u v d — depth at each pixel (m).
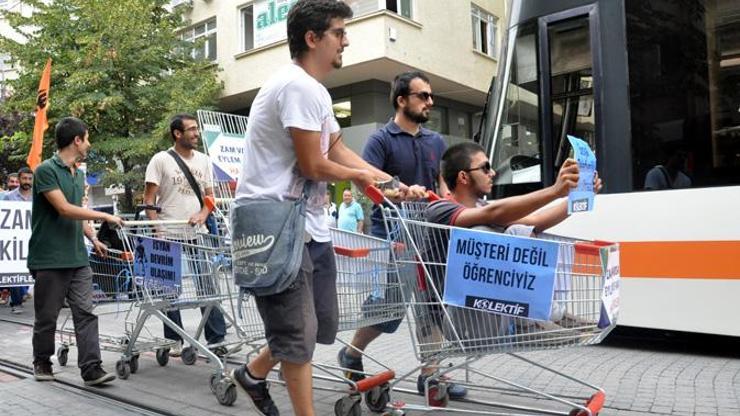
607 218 5.60
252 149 3.02
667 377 4.68
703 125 5.25
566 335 3.08
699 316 5.18
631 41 5.57
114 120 16.84
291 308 2.92
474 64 19.09
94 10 16.34
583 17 5.79
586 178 3.01
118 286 5.21
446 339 3.32
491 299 3.13
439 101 19.80
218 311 5.54
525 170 6.10
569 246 3.05
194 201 5.86
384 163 4.35
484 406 4.05
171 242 4.75
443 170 3.78
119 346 5.24
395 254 3.46
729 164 5.12
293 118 2.85
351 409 3.76
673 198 5.31
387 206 3.50
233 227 2.96
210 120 6.90
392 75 17.33
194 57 20.55
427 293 3.34
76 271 4.92
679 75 5.36
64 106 15.94
